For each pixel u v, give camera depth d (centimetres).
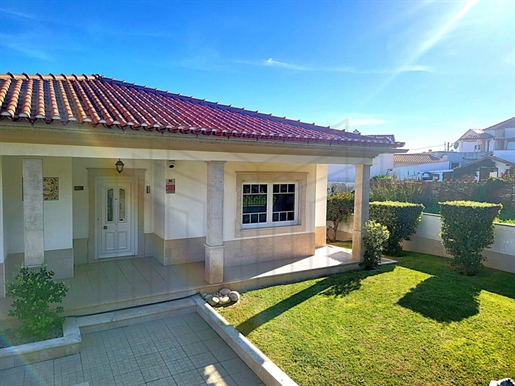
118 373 468
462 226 913
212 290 755
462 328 582
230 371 477
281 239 1014
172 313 664
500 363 473
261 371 458
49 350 498
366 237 972
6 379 449
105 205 943
